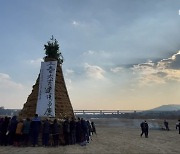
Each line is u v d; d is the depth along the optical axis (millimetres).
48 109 21672
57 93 23031
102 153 16000
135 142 22469
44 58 24641
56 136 18500
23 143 18484
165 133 34594
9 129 18406
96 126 50250
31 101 23172
